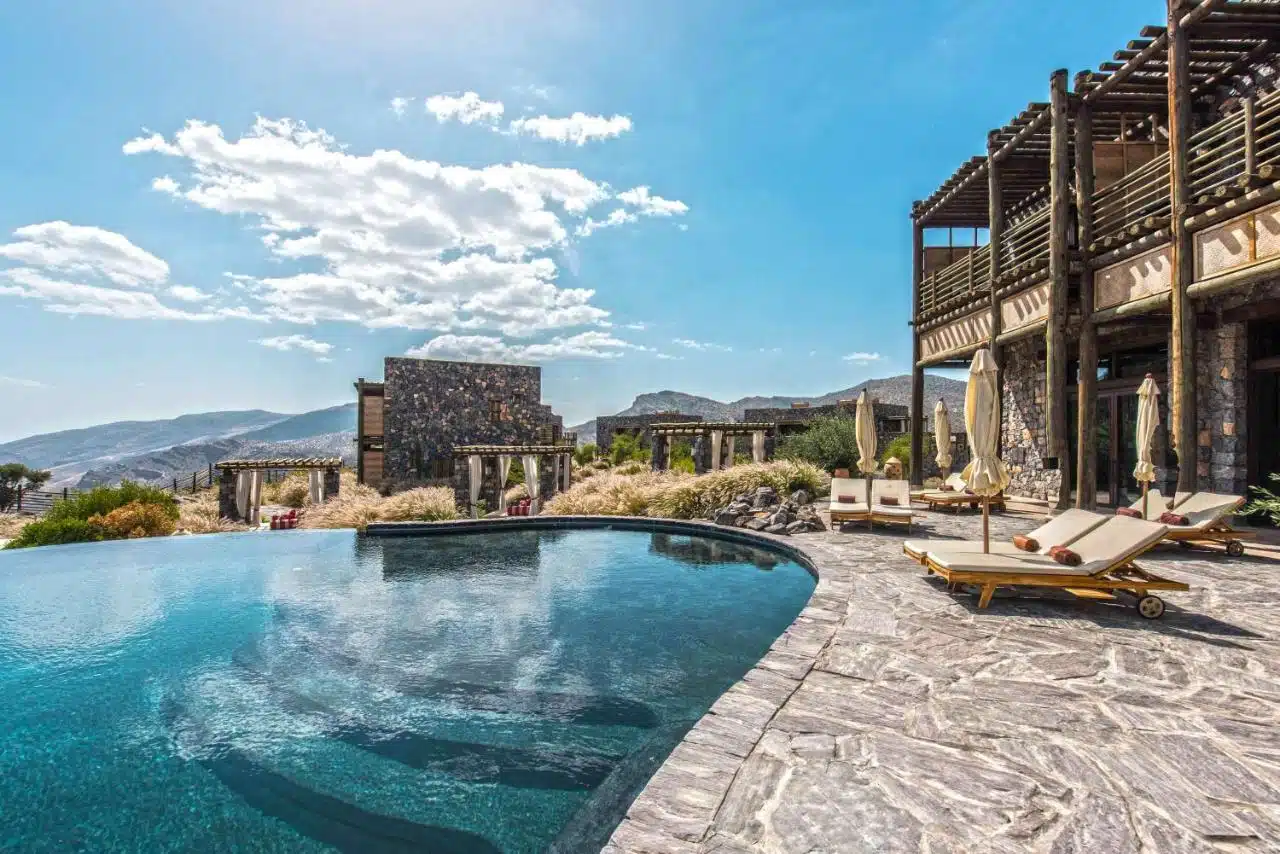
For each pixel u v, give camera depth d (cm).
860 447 1010
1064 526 604
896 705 337
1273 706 332
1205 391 998
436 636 628
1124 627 477
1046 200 1473
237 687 511
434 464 3150
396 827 325
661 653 571
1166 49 909
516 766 384
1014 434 1541
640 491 1480
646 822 231
